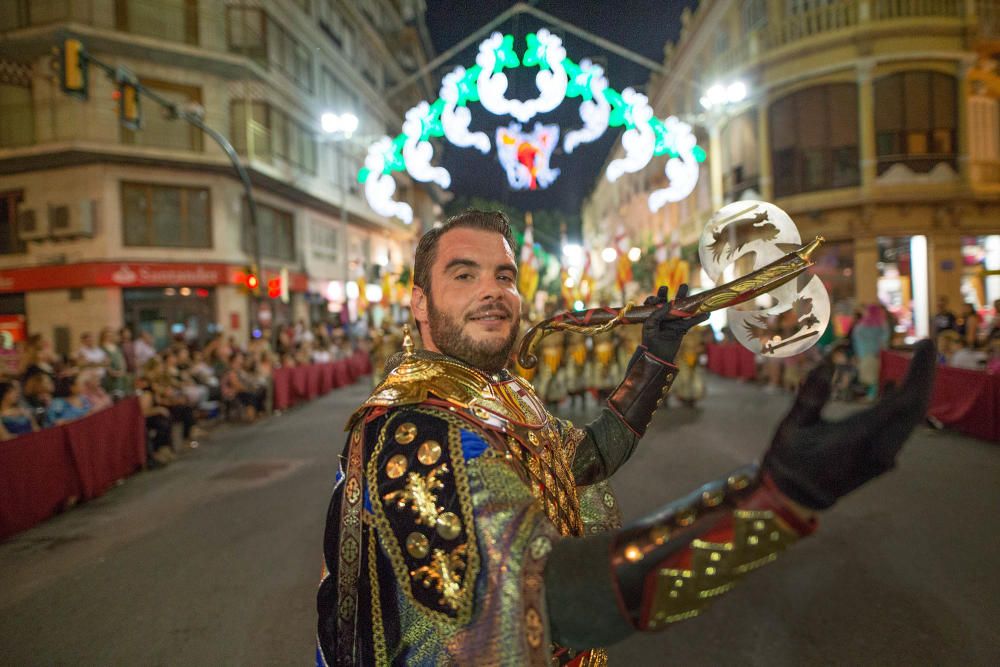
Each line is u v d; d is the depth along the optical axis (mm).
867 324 11211
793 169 19922
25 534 6152
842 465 673
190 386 11602
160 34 19266
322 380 17047
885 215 18828
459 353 1137
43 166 18781
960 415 8383
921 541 4805
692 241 26594
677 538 738
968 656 3281
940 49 18391
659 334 1341
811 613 3793
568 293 14711
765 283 1167
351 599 1018
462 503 889
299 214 25906
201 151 19859
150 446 8898
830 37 18906
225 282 20547
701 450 8211
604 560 768
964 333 11320
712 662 3350
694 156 12859
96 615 4289
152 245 19594
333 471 8062
